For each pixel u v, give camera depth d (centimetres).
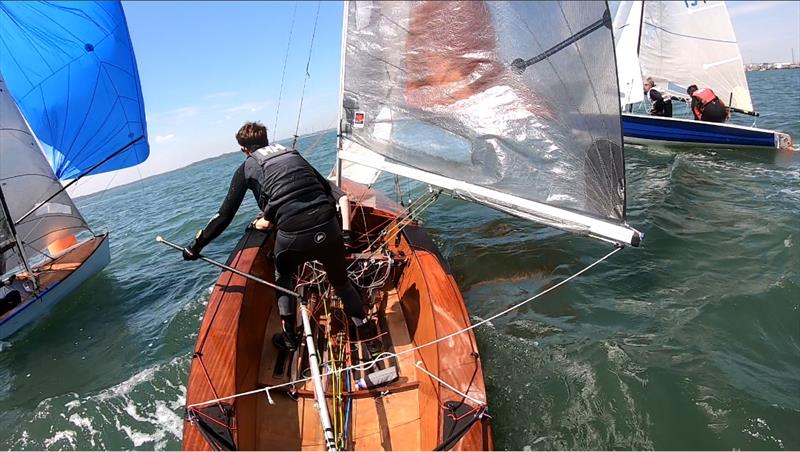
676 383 228
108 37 420
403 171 272
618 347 258
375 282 284
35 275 411
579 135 228
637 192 538
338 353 238
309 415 207
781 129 855
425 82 257
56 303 400
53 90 403
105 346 336
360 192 397
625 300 310
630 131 776
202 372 186
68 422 252
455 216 499
